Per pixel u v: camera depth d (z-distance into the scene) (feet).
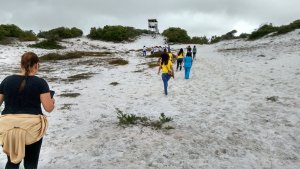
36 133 12.85
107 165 20.53
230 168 20.10
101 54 133.18
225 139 25.49
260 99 38.93
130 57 123.13
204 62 91.25
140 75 67.51
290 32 157.48
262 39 165.27
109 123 30.58
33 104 13.11
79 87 54.80
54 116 33.73
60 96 45.73
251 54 101.76
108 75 69.62
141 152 22.79
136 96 45.29
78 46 169.89
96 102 41.52
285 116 31.04
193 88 49.52
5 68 79.97
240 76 58.54
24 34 171.12
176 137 25.99
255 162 21.01
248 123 29.53
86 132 27.68
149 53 151.64
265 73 59.21
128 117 30.14
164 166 20.39
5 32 158.61
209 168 20.11
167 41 232.32
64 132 27.78
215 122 30.25
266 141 24.84
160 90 49.03
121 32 222.69
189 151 22.97
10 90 12.94
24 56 13.30
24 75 13.26
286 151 22.79
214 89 47.70
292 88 43.86
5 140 12.37
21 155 12.37
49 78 66.28
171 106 37.93
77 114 34.68
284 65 66.44
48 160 21.35
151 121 30.86
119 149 23.40
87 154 22.48
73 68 85.35
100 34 221.05
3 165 20.30
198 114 33.50
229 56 105.50
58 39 182.19
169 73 44.21
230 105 36.91
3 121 12.58
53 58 111.14
